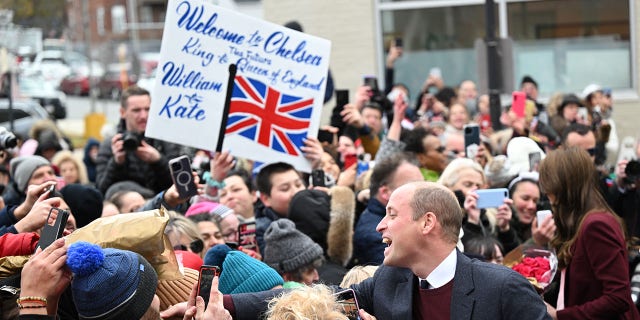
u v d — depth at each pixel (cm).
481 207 663
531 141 830
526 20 1678
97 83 4166
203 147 704
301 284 531
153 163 835
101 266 391
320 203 671
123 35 5172
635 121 1655
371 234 654
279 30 729
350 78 1703
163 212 444
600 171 928
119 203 732
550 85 1683
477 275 443
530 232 743
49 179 771
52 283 392
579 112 1236
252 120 726
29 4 3900
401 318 455
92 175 1292
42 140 1239
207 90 704
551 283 621
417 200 446
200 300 418
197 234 615
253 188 838
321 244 668
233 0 2452
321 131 902
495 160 804
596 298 583
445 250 448
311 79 743
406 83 1703
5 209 535
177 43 692
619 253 577
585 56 1670
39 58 4156
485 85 1184
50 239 411
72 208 643
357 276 520
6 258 441
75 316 497
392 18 1697
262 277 504
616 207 793
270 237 595
